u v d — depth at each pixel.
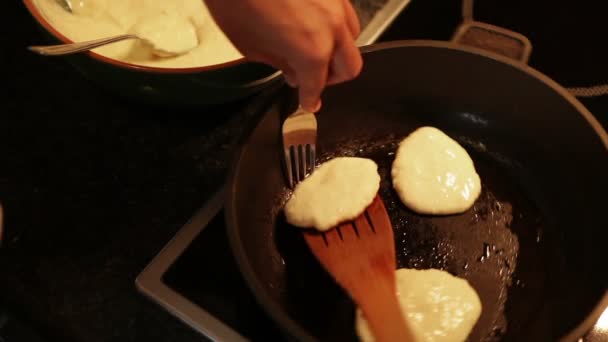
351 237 0.66
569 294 0.64
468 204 0.69
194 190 0.70
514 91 0.71
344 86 0.72
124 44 0.72
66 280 0.66
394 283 0.64
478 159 0.73
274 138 0.68
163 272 0.64
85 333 0.63
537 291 0.65
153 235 0.68
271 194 0.70
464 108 0.74
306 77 0.55
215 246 0.65
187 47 0.71
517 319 0.64
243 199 0.65
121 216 0.69
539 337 0.62
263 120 0.66
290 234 0.68
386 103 0.74
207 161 0.72
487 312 0.65
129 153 0.73
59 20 0.71
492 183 0.72
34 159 0.72
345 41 0.55
